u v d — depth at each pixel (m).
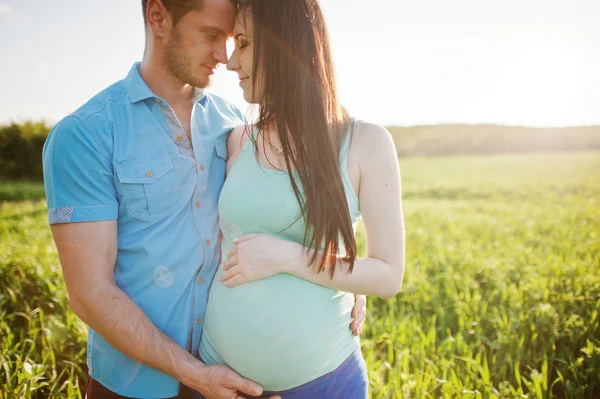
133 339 1.96
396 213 2.03
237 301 2.05
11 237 8.76
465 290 5.09
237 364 2.06
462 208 14.52
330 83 2.01
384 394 3.10
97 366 2.16
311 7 1.96
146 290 2.10
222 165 2.34
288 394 2.07
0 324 4.07
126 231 2.09
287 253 1.98
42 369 3.29
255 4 1.97
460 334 4.02
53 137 1.97
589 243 7.82
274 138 2.11
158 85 2.16
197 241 2.17
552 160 37.81
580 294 4.88
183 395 2.21
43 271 5.40
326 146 1.95
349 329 2.17
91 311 1.95
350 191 2.03
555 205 14.57
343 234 1.96
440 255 6.70
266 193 2.06
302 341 1.99
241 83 2.21
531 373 3.50
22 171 29.94
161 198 2.10
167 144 2.12
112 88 2.14
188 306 2.17
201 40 2.06
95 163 1.96
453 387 3.25
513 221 11.04
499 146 50.00
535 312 4.43
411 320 4.56
